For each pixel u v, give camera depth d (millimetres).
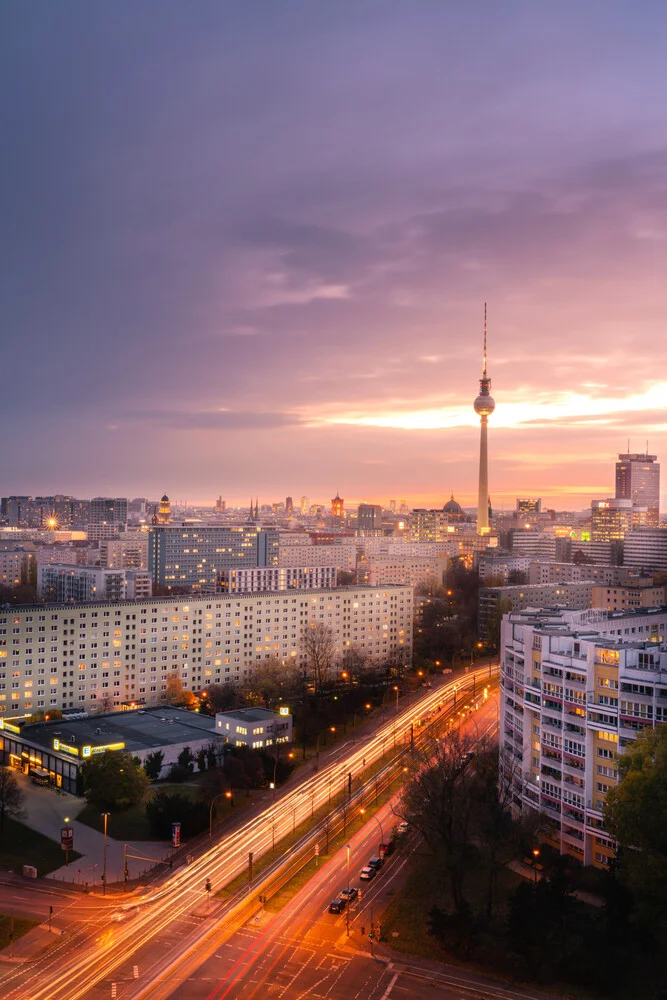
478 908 175750
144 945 161625
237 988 146875
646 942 158250
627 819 161625
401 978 151625
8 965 154000
